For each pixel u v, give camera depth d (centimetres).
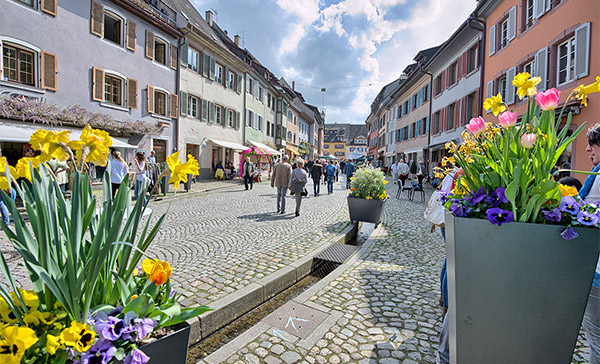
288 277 409
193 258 459
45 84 1123
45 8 1118
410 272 422
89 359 118
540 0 1090
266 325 283
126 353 129
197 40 1903
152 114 1602
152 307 139
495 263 143
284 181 863
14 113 975
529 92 156
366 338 265
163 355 143
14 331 114
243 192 1421
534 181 144
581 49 898
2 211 537
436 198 336
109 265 152
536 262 139
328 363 231
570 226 135
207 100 2045
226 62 2252
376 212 694
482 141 182
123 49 1435
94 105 1307
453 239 151
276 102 3400
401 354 243
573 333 139
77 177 138
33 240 137
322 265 469
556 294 138
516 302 142
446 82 1927
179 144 1795
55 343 117
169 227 669
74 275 129
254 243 548
